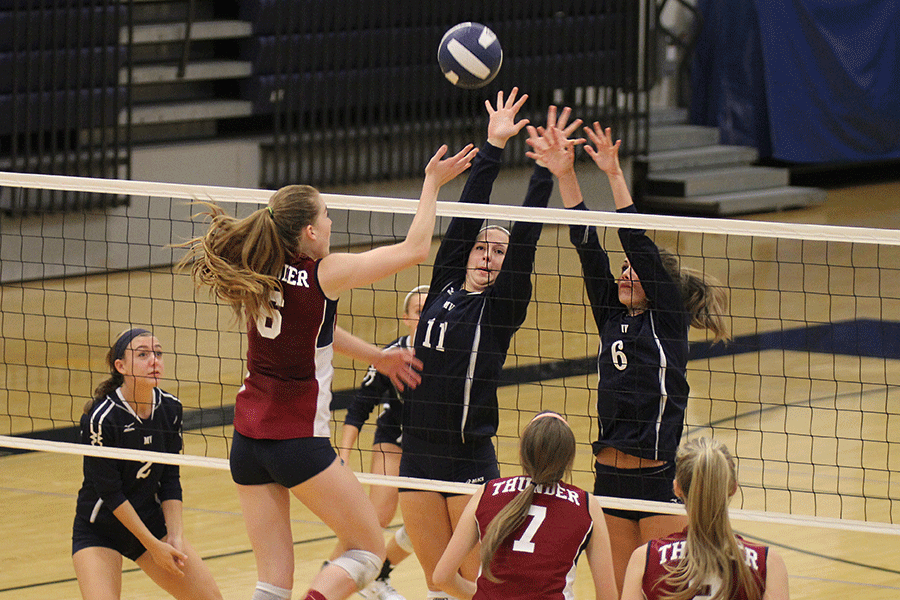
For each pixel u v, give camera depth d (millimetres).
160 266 39438
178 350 28750
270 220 11344
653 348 13492
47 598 15430
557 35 46469
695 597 10039
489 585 11117
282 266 11445
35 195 37250
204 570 13961
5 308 33156
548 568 10992
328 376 11797
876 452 21500
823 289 35406
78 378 26203
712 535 10047
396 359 12875
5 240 37031
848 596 15656
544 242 42000
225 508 19016
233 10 43969
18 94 36906
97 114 38594
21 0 36625
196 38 41812
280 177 43438
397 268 11555
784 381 26125
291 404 11531
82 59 37469
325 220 11656
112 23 38250
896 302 33750
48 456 21641
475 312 14031
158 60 42656
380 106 43750
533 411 23656
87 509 13594
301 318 11422
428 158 45375
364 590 15586
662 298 13562
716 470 10047
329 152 43969
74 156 38781
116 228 38844
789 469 20453
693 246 41750
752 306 33281
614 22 47750
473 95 45750
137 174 39688
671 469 13484
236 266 11430
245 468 11719
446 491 13797
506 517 11086
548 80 46781
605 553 11297
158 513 14031
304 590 15750
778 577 10094
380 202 13836
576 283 35875
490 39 15039
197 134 43469
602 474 13680
